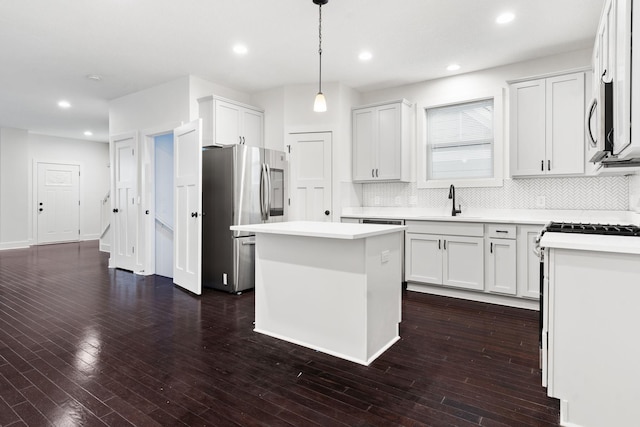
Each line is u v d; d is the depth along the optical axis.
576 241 1.69
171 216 4.89
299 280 2.62
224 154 4.07
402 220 4.16
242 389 2.01
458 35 3.37
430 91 4.55
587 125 2.27
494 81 4.12
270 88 4.90
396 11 2.95
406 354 2.46
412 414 1.77
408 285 4.22
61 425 1.68
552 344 1.72
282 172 4.55
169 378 2.12
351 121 4.84
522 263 3.44
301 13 3.00
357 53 3.78
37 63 4.05
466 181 4.27
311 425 1.69
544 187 3.82
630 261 1.57
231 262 4.02
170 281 4.62
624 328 1.59
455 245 3.81
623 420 1.60
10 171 7.52
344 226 2.64
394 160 4.48
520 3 2.82
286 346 2.59
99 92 5.09
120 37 3.44
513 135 3.68
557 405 1.85
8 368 2.24
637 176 2.92
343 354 2.41
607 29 2.14
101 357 2.40
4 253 6.89
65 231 8.70
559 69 3.75
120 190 5.38
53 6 2.88
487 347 2.57
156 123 4.80
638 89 1.53
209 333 2.84
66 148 8.66
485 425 1.68
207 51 3.74
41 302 3.67
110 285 4.40
